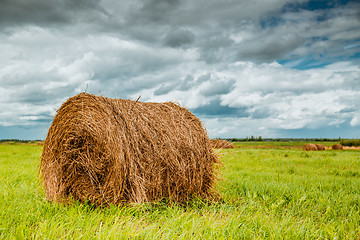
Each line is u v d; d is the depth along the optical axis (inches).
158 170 204.1
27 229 137.2
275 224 155.3
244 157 560.4
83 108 201.0
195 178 220.1
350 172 372.2
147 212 181.5
